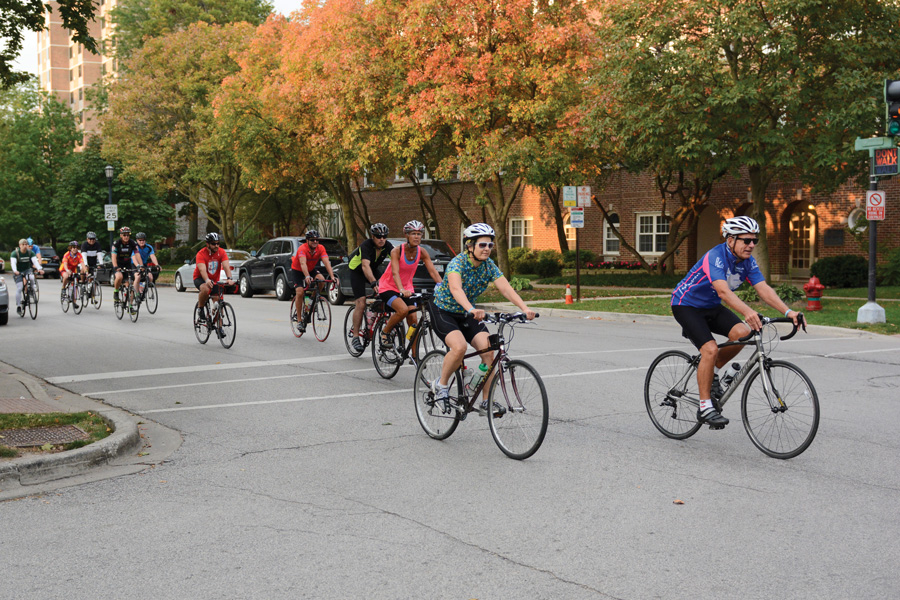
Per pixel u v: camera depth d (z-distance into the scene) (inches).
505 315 246.7
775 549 172.4
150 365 455.5
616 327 650.2
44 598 150.1
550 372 414.0
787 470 235.0
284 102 1163.9
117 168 1836.9
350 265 461.1
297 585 155.1
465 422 308.3
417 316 386.0
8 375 411.2
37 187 2315.5
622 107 776.9
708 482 223.5
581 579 157.1
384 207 1759.4
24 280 765.9
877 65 756.6
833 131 705.0
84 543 179.3
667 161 847.7
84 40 507.5
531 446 245.3
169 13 1796.3
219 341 570.3
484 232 253.1
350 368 440.8
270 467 243.3
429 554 171.0
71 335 613.3
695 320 264.1
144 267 735.7
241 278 1100.5
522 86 884.6
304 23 1124.5
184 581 157.5
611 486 219.9
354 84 959.6
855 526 186.7
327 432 290.0
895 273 978.1
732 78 733.9
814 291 714.2
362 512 199.6
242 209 1742.1
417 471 237.5
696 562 165.3
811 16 713.0
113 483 227.5
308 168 1273.4
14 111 2300.7
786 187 1123.9
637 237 1305.4
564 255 1333.7
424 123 879.7
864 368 428.5
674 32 732.7
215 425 302.2
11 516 198.5
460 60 866.1
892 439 271.4
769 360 250.8
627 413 317.1
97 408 316.8
